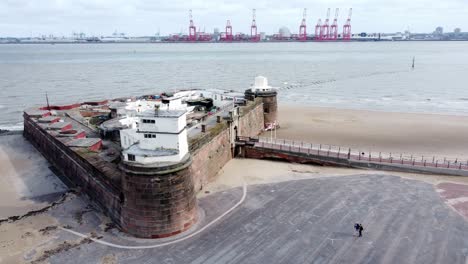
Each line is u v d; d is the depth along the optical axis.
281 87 157.75
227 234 39.22
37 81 173.75
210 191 50.62
